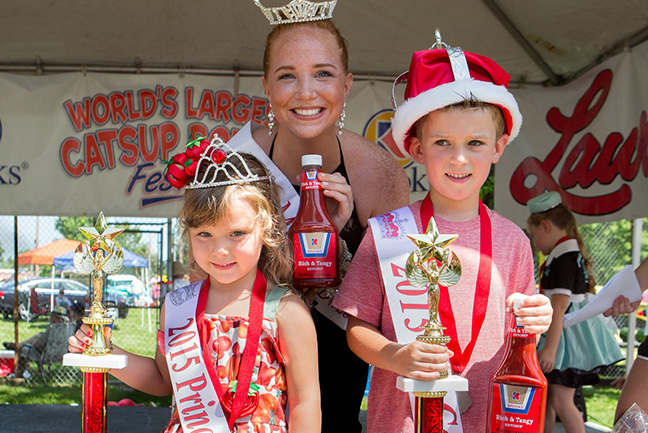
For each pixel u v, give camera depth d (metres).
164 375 1.47
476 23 3.94
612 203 3.91
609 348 3.45
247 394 1.30
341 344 1.78
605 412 5.41
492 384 1.21
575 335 3.44
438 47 1.51
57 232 13.88
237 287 1.40
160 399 5.52
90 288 6.79
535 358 1.21
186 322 1.38
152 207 4.76
